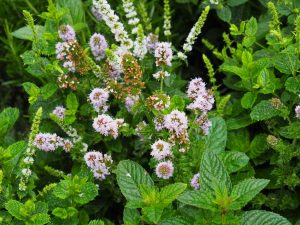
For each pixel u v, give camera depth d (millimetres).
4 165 404
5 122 446
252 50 499
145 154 478
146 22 519
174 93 480
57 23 490
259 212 335
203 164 344
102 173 425
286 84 427
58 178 493
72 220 385
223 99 433
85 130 477
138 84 414
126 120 465
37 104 485
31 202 366
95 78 472
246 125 457
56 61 458
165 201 340
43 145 434
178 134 375
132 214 367
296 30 426
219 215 326
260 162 446
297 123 407
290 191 424
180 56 484
